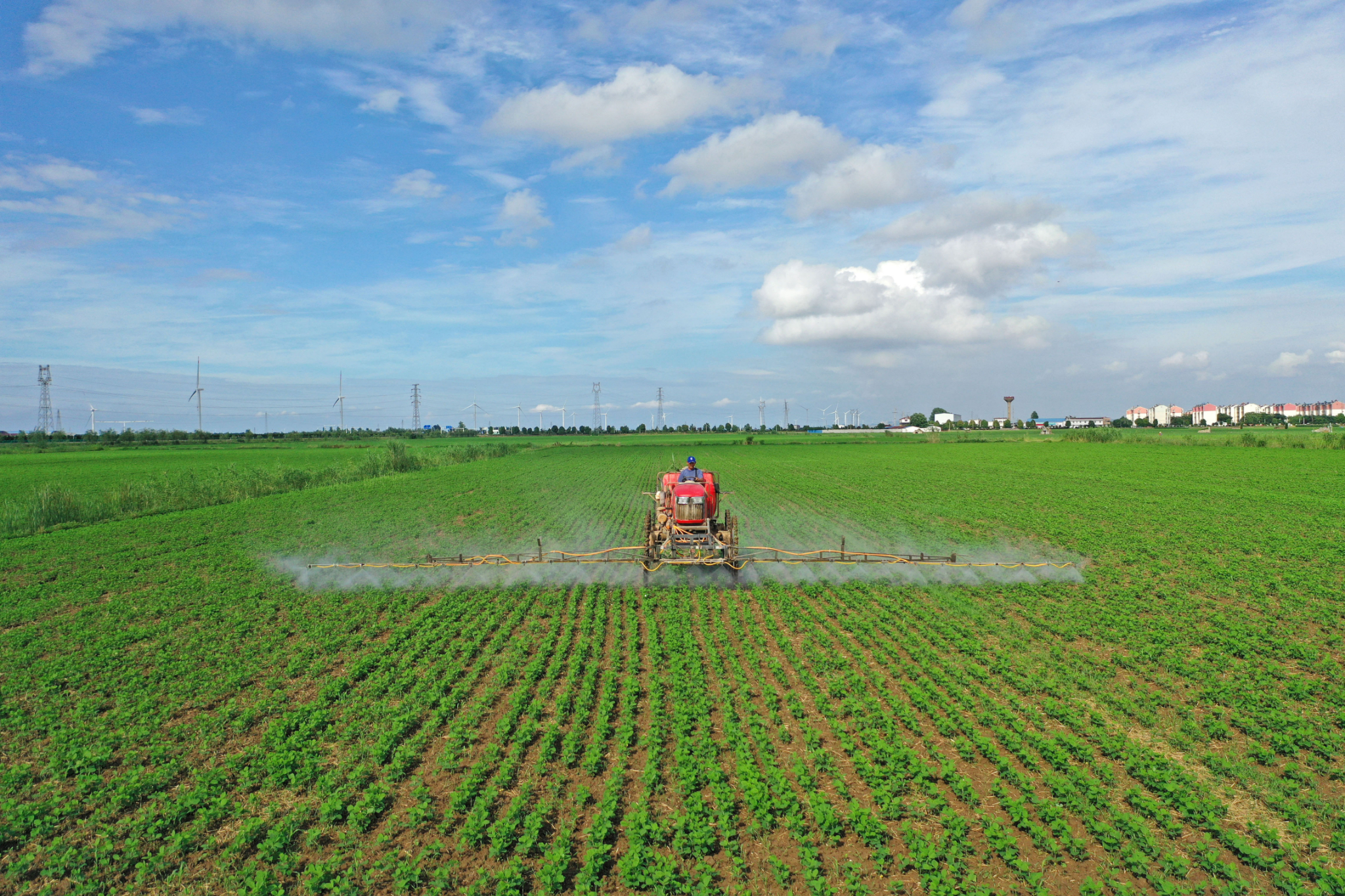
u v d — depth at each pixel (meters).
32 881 6.87
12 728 10.03
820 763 8.62
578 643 13.39
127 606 16.16
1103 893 6.51
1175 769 8.51
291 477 43.12
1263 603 15.49
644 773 8.31
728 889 6.61
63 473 55.31
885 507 32.38
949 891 6.47
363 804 7.78
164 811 7.82
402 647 13.29
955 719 9.83
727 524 18.83
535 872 6.88
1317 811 7.74
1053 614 14.85
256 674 12.02
